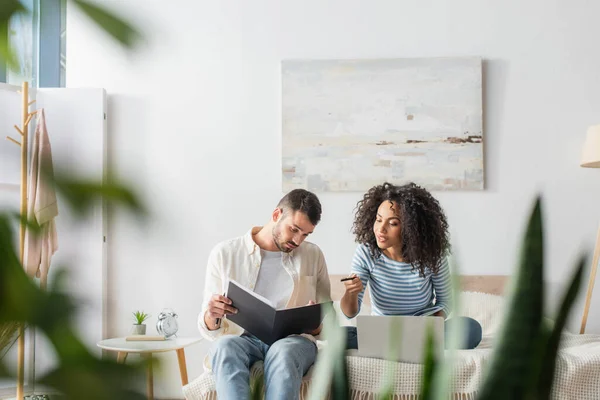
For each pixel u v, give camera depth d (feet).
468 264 13.01
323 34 13.56
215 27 13.67
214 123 13.53
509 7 13.39
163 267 13.12
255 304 7.52
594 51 13.26
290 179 13.28
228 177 13.43
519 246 0.55
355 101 13.30
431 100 13.24
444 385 0.67
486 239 13.07
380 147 13.24
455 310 0.74
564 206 13.09
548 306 0.53
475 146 13.14
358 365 7.44
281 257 8.60
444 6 13.44
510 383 0.53
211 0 13.71
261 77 13.58
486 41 13.39
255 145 13.47
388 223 8.78
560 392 7.64
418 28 13.47
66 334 0.40
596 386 7.68
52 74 13.35
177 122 13.55
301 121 13.34
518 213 13.08
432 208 8.90
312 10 13.61
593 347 9.07
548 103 13.24
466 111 13.19
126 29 0.43
